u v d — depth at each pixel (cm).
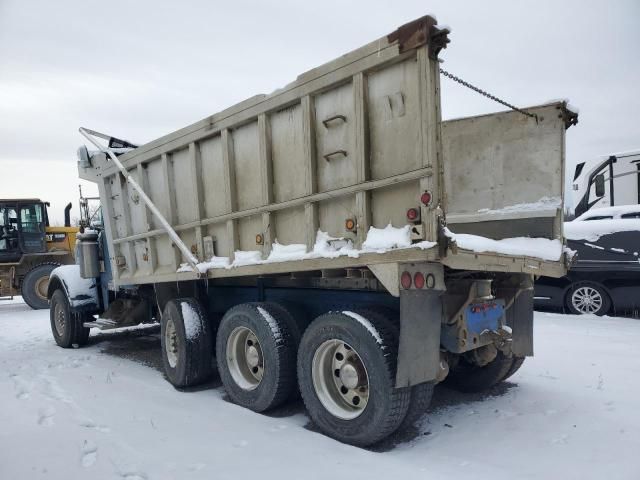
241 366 477
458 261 338
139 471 311
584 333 734
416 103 331
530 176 510
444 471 315
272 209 438
